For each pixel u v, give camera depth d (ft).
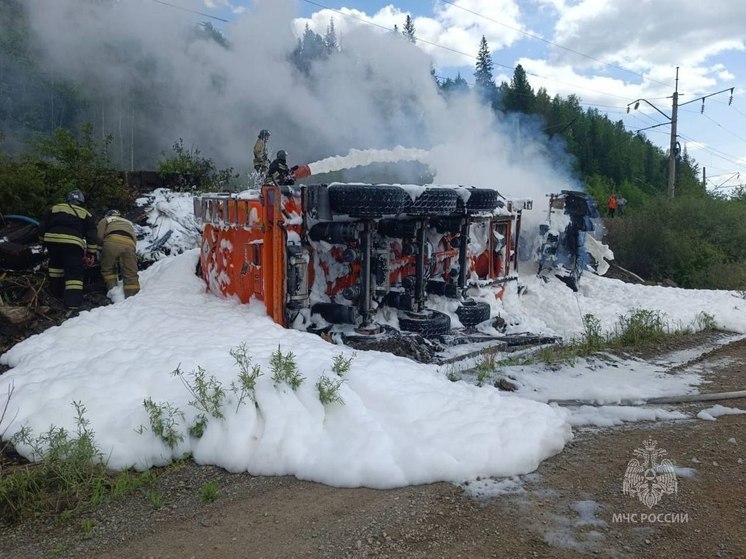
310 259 22.81
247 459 13.48
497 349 23.77
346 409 14.65
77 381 16.19
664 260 54.70
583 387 19.11
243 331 20.31
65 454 13.17
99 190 37.37
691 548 10.44
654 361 23.04
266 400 14.58
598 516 11.46
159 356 17.74
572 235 36.19
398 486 12.51
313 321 22.86
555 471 13.30
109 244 27.12
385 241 23.48
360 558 10.15
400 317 24.58
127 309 23.41
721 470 13.41
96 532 11.27
